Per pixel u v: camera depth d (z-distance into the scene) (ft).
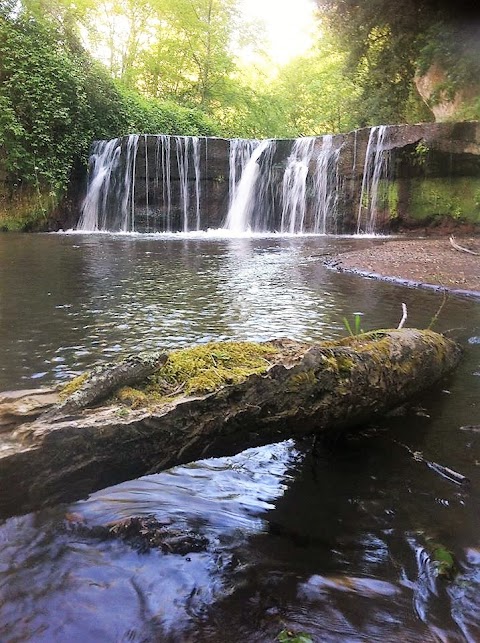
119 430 5.81
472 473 7.28
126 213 56.29
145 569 5.28
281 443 8.11
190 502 6.50
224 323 15.80
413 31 56.29
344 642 4.42
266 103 108.47
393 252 32.71
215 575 5.24
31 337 14.14
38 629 4.49
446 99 52.37
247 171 59.16
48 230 53.67
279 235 50.83
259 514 6.31
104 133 60.75
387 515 6.29
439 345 10.77
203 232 55.42
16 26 54.65
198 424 6.39
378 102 64.90
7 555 5.34
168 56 97.14
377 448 8.05
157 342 13.73
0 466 5.22
